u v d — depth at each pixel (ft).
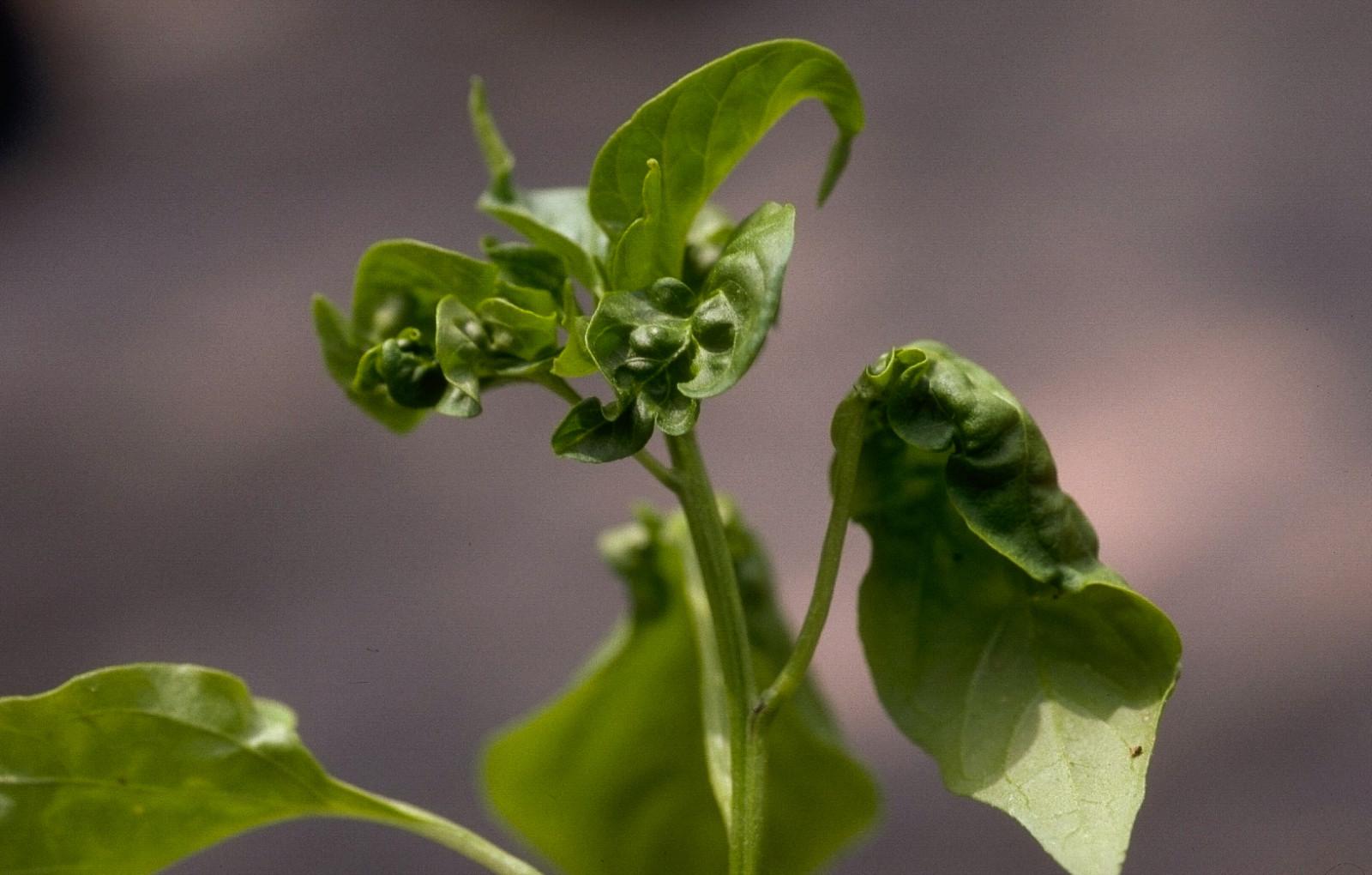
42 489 4.91
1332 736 3.72
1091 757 1.73
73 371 5.29
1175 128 5.29
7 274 5.72
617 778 2.04
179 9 6.92
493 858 1.81
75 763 1.80
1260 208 4.84
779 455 4.54
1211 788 3.69
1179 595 3.99
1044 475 1.72
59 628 4.46
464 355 1.75
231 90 6.45
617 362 1.71
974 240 5.05
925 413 1.73
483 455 4.93
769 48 1.73
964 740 1.75
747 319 1.69
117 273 5.67
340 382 1.83
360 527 4.70
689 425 1.69
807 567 4.25
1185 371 4.46
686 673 2.02
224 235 5.77
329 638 4.31
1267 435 4.28
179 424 5.10
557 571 4.47
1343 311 4.51
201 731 1.81
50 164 6.16
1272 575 4.02
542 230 1.81
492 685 4.12
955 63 5.86
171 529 4.74
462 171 5.91
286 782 1.82
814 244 5.22
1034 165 5.29
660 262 1.75
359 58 6.60
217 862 3.77
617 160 1.75
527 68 6.50
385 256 1.78
